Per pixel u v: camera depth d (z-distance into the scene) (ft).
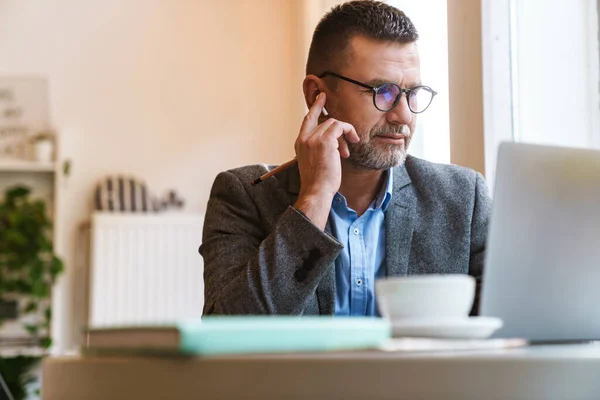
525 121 7.09
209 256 5.24
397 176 5.45
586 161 2.94
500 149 2.82
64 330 12.88
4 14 13.17
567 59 6.64
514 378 2.01
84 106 13.26
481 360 1.99
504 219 2.82
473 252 5.31
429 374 1.95
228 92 13.60
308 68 5.58
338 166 4.79
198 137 13.48
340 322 2.09
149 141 13.37
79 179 13.15
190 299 12.79
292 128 13.46
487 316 2.82
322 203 4.66
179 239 12.85
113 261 12.66
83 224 13.07
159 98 13.44
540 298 2.88
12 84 13.02
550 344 2.73
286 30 13.79
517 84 7.14
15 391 10.91
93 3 13.41
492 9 7.16
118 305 12.60
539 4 6.96
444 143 8.13
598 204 2.95
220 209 5.43
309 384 1.92
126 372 2.09
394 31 5.18
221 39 13.66
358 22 5.24
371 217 5.32
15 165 12.65
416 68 5.24
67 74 13.26
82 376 2.22
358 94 5.15
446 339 2.51
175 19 13.57
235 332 1.95
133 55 13.43
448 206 5.34
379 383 1.94
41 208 12.81
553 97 6.77
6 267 12.65
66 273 12.99
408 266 5.20
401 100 5.13
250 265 4.30
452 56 7.50
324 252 4.22
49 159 12.84
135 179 13.08
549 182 2.88
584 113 6.46
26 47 13.19
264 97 13.65
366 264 5.21
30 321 12.85
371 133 5.11
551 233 2.88
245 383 1.93
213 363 1.94
